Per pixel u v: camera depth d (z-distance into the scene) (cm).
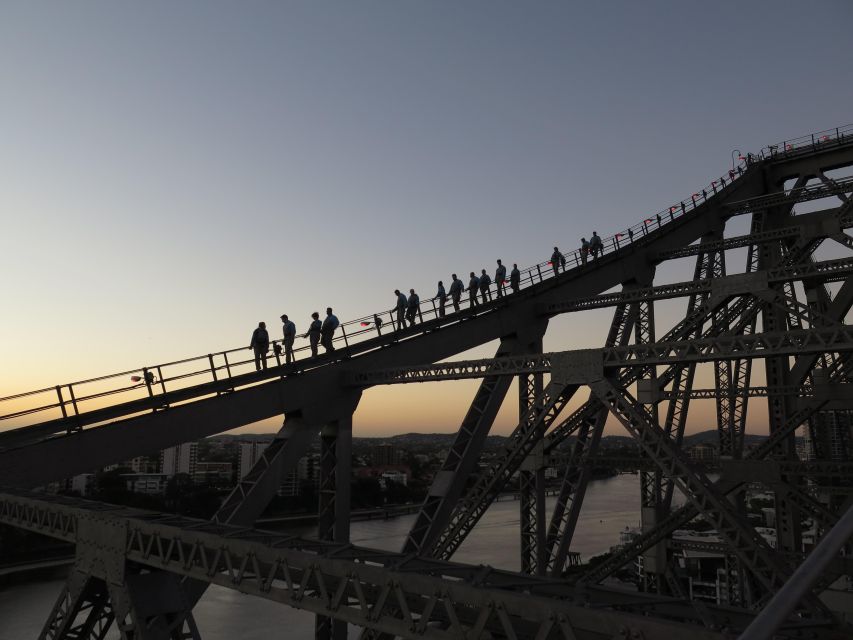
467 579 1166
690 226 3884
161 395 2116
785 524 2636
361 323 2662
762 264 3406
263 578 1330
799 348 1501
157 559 1488
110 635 5753
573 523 2403
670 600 1047
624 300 2856
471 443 2495
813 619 1098
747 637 255
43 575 8881
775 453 2944
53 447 1892
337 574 1196
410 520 17600
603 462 2897
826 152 3844
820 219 3309
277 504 17288
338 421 2570
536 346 3294
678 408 3108
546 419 1986
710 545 2847
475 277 3094
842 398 2603
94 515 1647
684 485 1605
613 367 1845
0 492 1798
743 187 4041
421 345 2864
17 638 6006
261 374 2355
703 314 2494
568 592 1154
